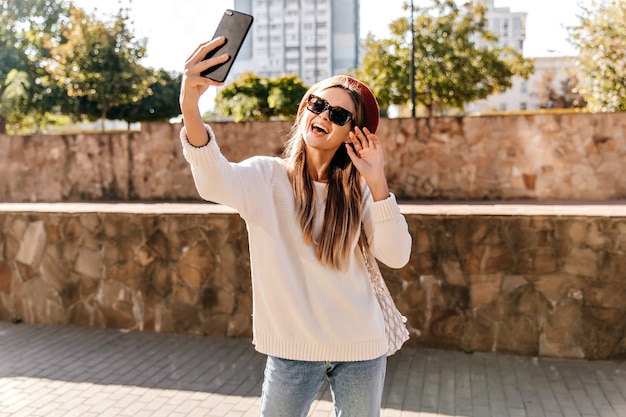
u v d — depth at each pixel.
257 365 4.43
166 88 32.50
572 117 7.48
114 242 5.34
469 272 4.65
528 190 7.63
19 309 5.61
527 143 7.60
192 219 5.14
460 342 4.69
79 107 25.77
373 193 1.78
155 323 5.27
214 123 8.23
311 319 1.73
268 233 1.74
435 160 7.79
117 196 8.62
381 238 1.79
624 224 4.41
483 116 7.65
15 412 3.60
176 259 5.20
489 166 7.68
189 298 5.18
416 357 4.55
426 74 23.62
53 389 3.97
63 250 5.47
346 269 1.75
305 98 1.85
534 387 3.96
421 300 4.74
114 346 4.89
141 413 3.59
